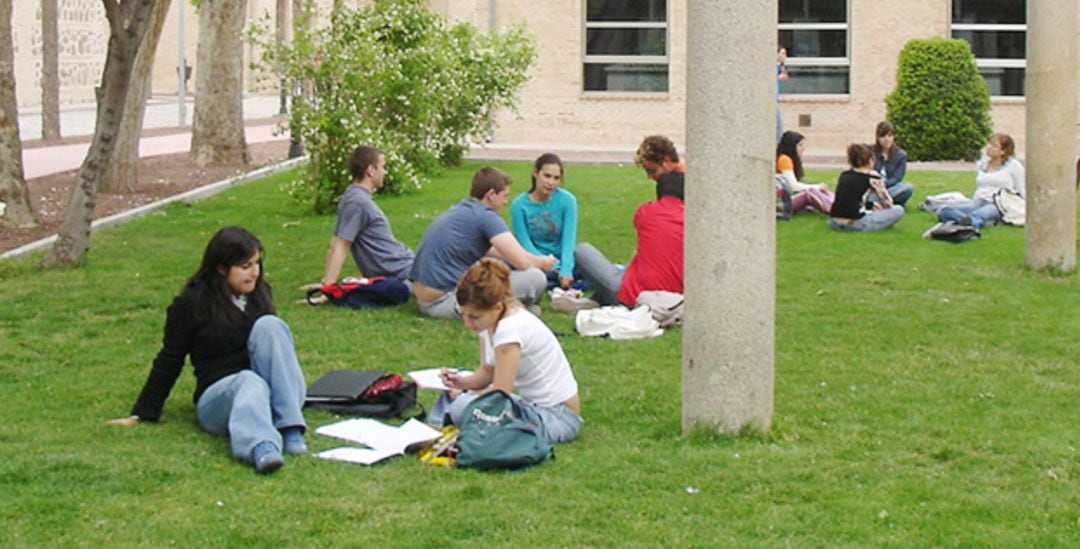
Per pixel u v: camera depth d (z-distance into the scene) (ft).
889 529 23.07
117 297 43.91
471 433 26.40
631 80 100.01
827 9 97.55
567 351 36.52
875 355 36.50
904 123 88.43
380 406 29.86
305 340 37.35
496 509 23.80
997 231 57.77
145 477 25.45
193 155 89.71
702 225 27.48
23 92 173.68
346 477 25.70
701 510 23.91
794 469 26.13
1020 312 41.96
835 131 97.91
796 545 22.31
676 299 39.27
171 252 53.21
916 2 96.78
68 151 103.40
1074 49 48.16
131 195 71.67
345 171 63.41
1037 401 31.76
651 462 26.55
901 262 50.78
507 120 100.83
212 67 88.84
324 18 69.56
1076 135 48.78
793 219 60.95
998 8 97.30
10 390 32.45
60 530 22.81
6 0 59.06
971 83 88.02
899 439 28.50
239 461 26.45
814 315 41.63
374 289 41.70
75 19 187.32
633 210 64.28
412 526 23.00
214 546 22.17
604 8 99.71
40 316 41.16
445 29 75.36
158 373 29.01
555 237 43.57
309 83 66.39
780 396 32.04
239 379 27.48
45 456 26.55
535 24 99.86
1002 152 59.26
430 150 74.69
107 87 49.08
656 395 32.07
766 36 26.86
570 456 27.07
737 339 27.73
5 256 52.65
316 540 22.40
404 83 68.39
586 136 100.37
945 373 34.47
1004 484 25.54
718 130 26.94
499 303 28.09
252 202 68.59
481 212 40.37
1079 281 47.24
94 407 30.94
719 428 28.07
